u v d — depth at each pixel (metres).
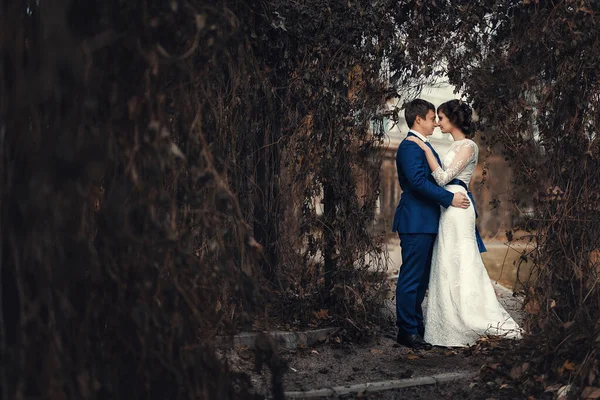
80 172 1.96
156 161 2.28
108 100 2.24
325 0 4.68
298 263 5.08
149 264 2.36
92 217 2.36
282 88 4.75
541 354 3.66
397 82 4.96
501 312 4.87
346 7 4.71
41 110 2.06
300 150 4.94
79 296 2.35
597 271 3.98
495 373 3.80
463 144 4.85
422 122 4.87
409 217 4.83
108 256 2.29
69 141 1.91
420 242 4.79
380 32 4.80
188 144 2.46
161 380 2.47
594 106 4.12
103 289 2.40
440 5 4.77
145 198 2.28
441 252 4.89
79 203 2.08
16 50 2.00
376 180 5.09
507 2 4.52
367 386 3.65
